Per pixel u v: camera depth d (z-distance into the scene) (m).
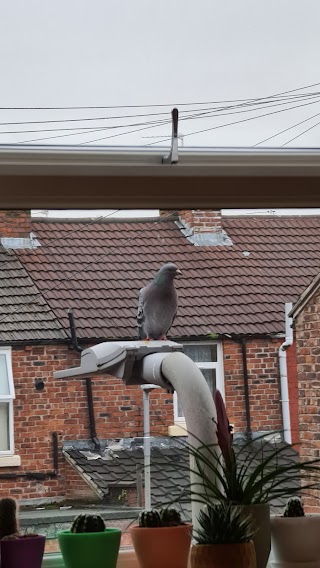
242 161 2.37
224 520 1.98
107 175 2.27
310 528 2.18
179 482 2.72
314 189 2.41
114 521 2.82
